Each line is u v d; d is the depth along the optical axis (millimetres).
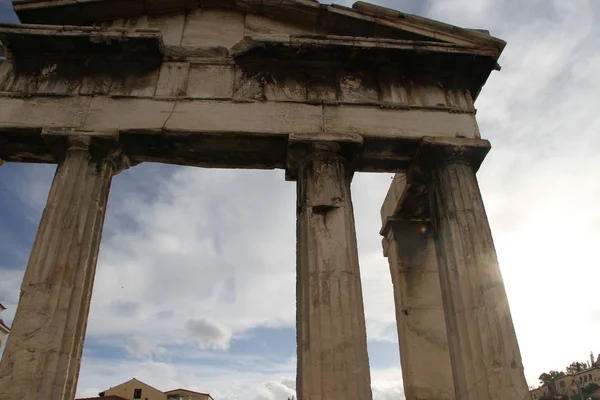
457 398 10836
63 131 12055
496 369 10258
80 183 11672
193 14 14469
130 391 56719
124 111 12672
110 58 13344
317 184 11977
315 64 13664
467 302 11078
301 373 10188
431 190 13188
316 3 13867
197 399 66688
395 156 13359
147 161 13367
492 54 13609
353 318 10516
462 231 11852
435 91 13898
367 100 13406
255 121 12711
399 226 17141
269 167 13633
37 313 10031
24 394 9281
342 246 11266
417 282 16281
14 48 13109
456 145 12766
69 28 12820
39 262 10586
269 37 13125
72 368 10031
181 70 13422
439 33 13711
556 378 77562
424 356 15172
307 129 12742
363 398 9789
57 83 13047
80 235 11109
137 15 14336
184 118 12609
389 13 13789
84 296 10781
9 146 12625
